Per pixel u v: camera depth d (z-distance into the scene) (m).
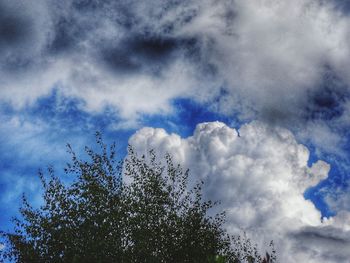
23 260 22.89
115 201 26.02
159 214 26.50
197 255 25.28
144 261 23.84
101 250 22.89
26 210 24.20
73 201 24.88
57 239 23.39
